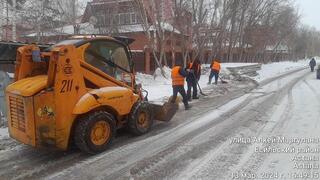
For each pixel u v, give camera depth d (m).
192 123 10.30
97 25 24.39
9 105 7.74
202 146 8.01
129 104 8.54
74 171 6.78
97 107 7.68
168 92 17.39
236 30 41.28
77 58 7.34
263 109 12.40
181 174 6.43
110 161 7.23
